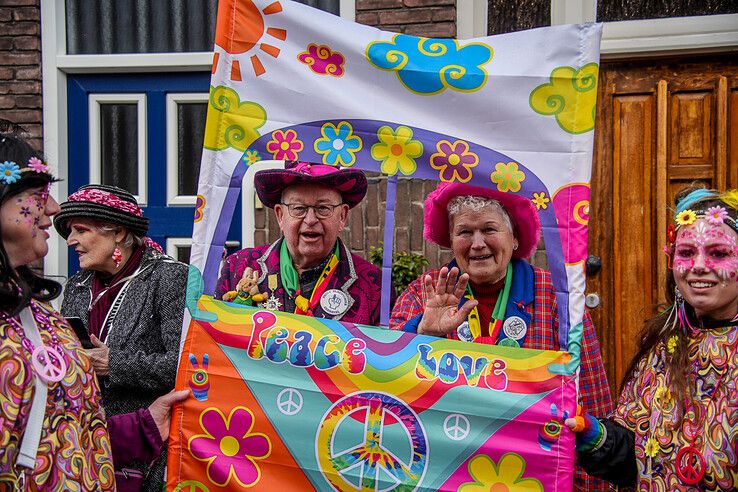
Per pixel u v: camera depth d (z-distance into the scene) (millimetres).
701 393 1883
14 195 1687
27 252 1728
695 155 3625
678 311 1991
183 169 4086
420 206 3678
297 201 2461
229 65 2137
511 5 3781
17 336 1654
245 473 2104
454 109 2080
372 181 3732
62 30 4059
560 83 2035
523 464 2010
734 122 3576
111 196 2584
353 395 2086
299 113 2129
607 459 2025
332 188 2479
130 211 2605
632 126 3691
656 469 1939
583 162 2023
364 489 2068
